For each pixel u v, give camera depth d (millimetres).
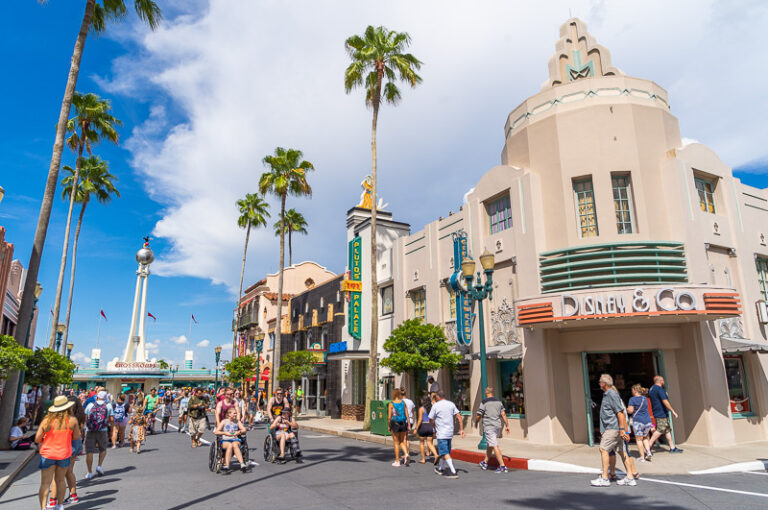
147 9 17219
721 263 15031
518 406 15727
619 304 12469
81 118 29344
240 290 44531
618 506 7117
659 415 12039
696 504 7090
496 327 16781
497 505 7324
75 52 16031
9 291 24188
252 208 44531
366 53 20734
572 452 12391
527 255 15523
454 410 10617
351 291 26250
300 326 35250
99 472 10812
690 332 13625
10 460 12750
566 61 17281
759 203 16891
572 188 15148
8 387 15414
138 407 15328
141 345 68000
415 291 21688
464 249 18234
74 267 34625
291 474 10414
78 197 34844
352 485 9109
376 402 18156
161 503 7855
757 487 8211
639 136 14953
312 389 32844
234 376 38719
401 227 27062
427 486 8961
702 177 15641
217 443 11023
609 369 15367
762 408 14492
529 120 16578
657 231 14383
